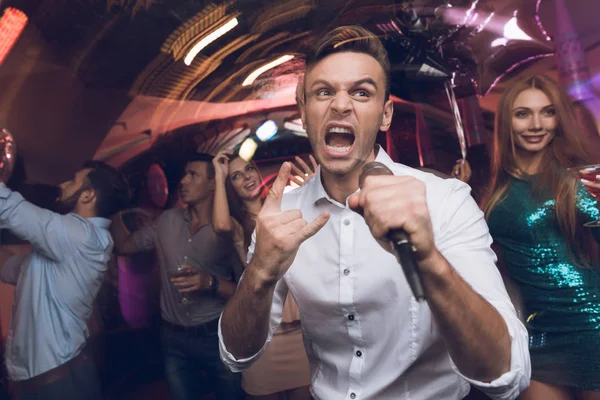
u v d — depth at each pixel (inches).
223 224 81.7
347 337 48.4
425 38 126.0
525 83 76.5
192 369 85.7
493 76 127.0
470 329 31.2
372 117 43.6
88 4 139.7
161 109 153.2
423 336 45.4
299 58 154.4
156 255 91.2
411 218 26.9
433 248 28.4
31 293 82.4
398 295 45.4
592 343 67.9
